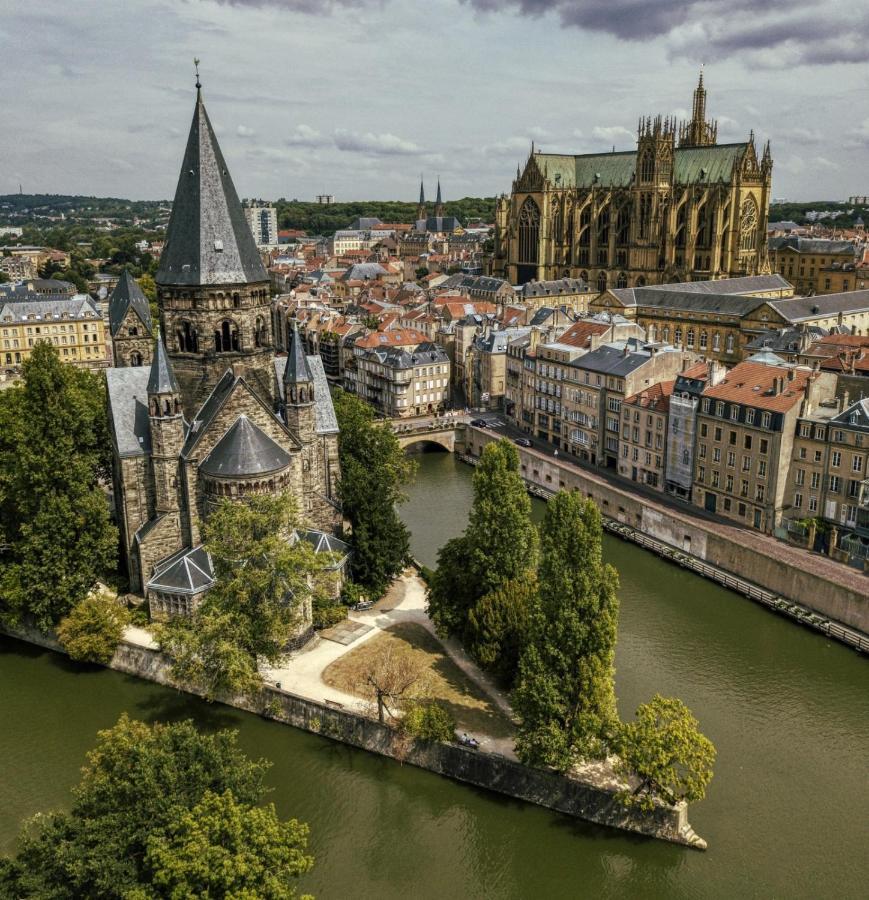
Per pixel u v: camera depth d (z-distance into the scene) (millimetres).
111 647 102812
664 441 158250
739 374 146625
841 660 109250
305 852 76688
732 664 108250
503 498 100062
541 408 197250
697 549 138875
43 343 115562
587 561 78625
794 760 88625
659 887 73188
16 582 105875
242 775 66375
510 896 72812
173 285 106750
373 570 114875
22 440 109500
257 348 113500
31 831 75938
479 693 94562
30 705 97438
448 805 82750
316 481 117312
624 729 76062
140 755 63219
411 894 72562
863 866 74312
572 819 80500
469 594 101688
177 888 54688
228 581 91812
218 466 102375
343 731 89500
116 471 114312
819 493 131375
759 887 72250
